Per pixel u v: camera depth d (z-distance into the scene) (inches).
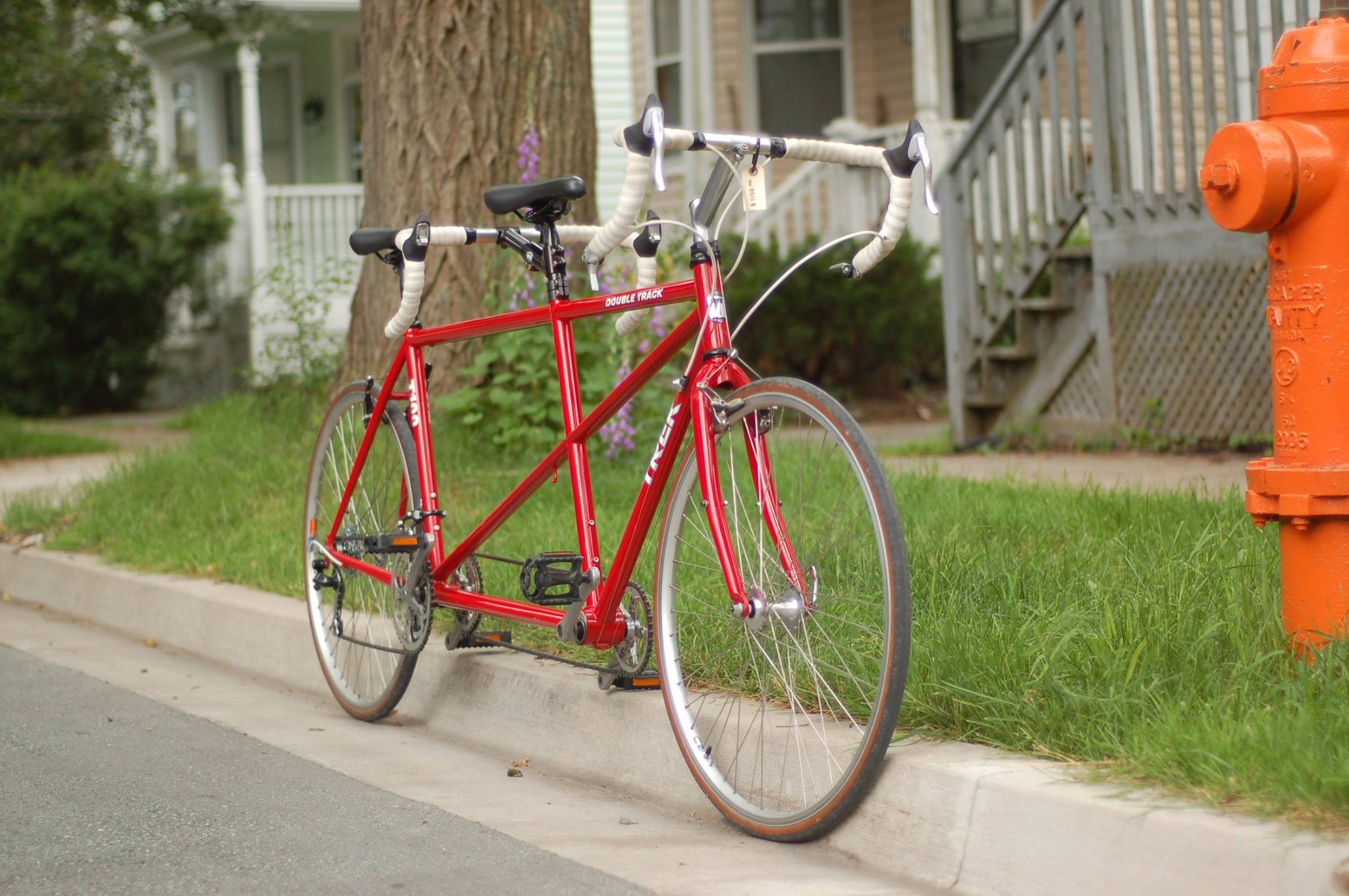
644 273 129.9
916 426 407.8
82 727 155.5
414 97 273.4
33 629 218.1
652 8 598.5
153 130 778.8
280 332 600.4
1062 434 317.4
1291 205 110.3
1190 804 90.1
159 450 304.0
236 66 774.5
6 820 121.3
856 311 444.8
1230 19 269.6
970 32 540.7
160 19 603.5
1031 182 464.4
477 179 272.2
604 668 130.1
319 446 170.2
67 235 577.0
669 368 270.7
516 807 124.9
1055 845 93.5
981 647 117.5
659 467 120.4
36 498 281.4
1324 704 99.3
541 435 244.2
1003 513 187.9
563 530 188.9
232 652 192.1
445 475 227.8
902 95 564.1
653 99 108.3
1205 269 283.1
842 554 113.4
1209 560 142.4
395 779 134.5
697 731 121.0
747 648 122.3
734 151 112.0
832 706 115.1
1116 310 302.2
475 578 146.2
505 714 146.3
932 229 481.4
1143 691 104.7
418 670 159.5
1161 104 286.8
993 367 328.8
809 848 110.0
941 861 100.3
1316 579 112.1
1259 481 114.5
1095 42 299.6
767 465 111.5
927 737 109.9
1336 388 110.8
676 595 121.9
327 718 161.8
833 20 575.8
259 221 619.2
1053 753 102.8
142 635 212.1
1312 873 81.3
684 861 108.3
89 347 607.2
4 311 584.4
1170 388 293.7
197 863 109.8
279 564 206.8
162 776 135.3
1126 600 128.6
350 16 686.5
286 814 122.3
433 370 267.1
